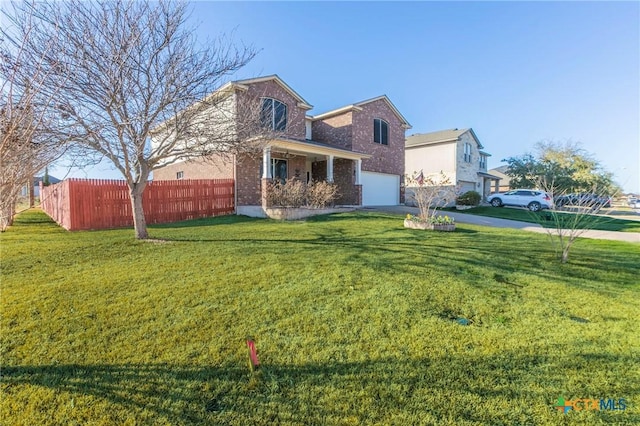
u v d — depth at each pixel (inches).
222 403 85.0
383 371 97.3
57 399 86.4
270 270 197.5
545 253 250.5
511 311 140.2
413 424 77.2
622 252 260.1
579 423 76.9
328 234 334.0
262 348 110.0
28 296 154.9
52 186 540.1
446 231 363.9
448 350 108.4
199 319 131.3
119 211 427.2
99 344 112.6
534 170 1074.1
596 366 99.4
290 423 78.2
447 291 163.2
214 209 523.8
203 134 291.3
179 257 229.5
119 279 180.2
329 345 111.7
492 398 85.7
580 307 145.0
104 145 266.2
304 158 672.4
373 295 157.2
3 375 96.0
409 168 1080.8
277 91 600.1
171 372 97.5
